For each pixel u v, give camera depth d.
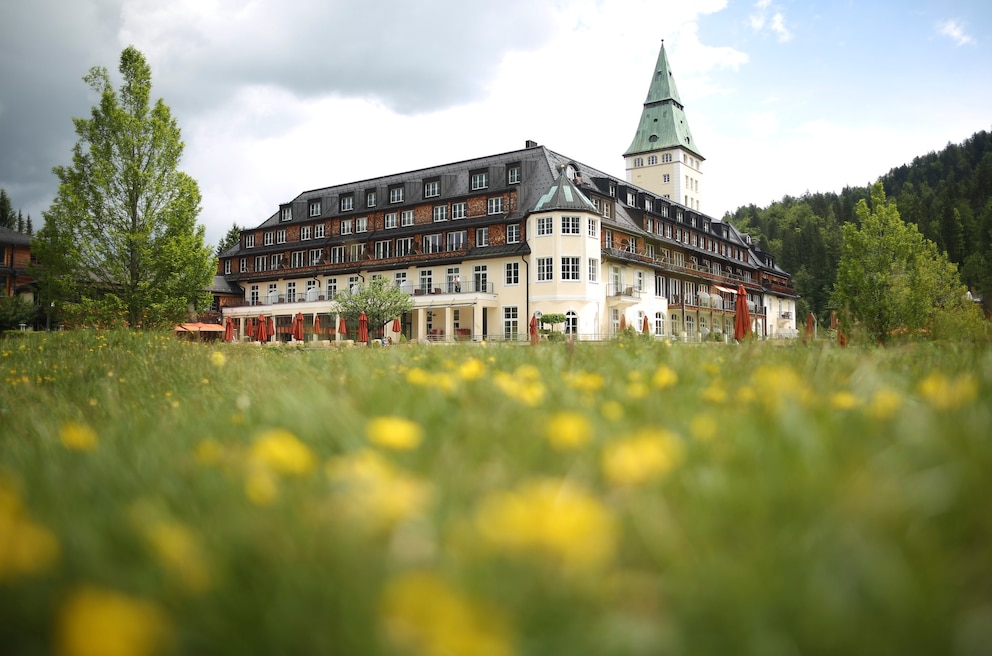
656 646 0.90
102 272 22.95
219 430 2.56
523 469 1.57
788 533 1.12
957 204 120.94
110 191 22.98
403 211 50.97
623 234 47.78
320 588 0.99
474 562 1.02
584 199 41.97
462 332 46.56
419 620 0.82
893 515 1.12
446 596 0.85
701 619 0.97
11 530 1.05
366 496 1.24
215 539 1.18
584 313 41.34
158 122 23.45
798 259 116.12
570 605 0.96
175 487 1.57
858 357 4.02
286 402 2.59
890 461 1.39
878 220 33.03
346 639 0.88
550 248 41.62
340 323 37.84
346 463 1.60
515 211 45.28
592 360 4.41
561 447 1.65
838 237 117.69
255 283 58.97
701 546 1.11
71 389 5.78
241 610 0.98
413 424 2.02
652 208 54.59
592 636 0.90
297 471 1.58
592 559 0.99
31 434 3.02
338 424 2.07
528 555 1.01
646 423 2.00
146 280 23.33
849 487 1.21
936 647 0.87
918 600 0.91
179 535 1.14
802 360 3.89
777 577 0.99
